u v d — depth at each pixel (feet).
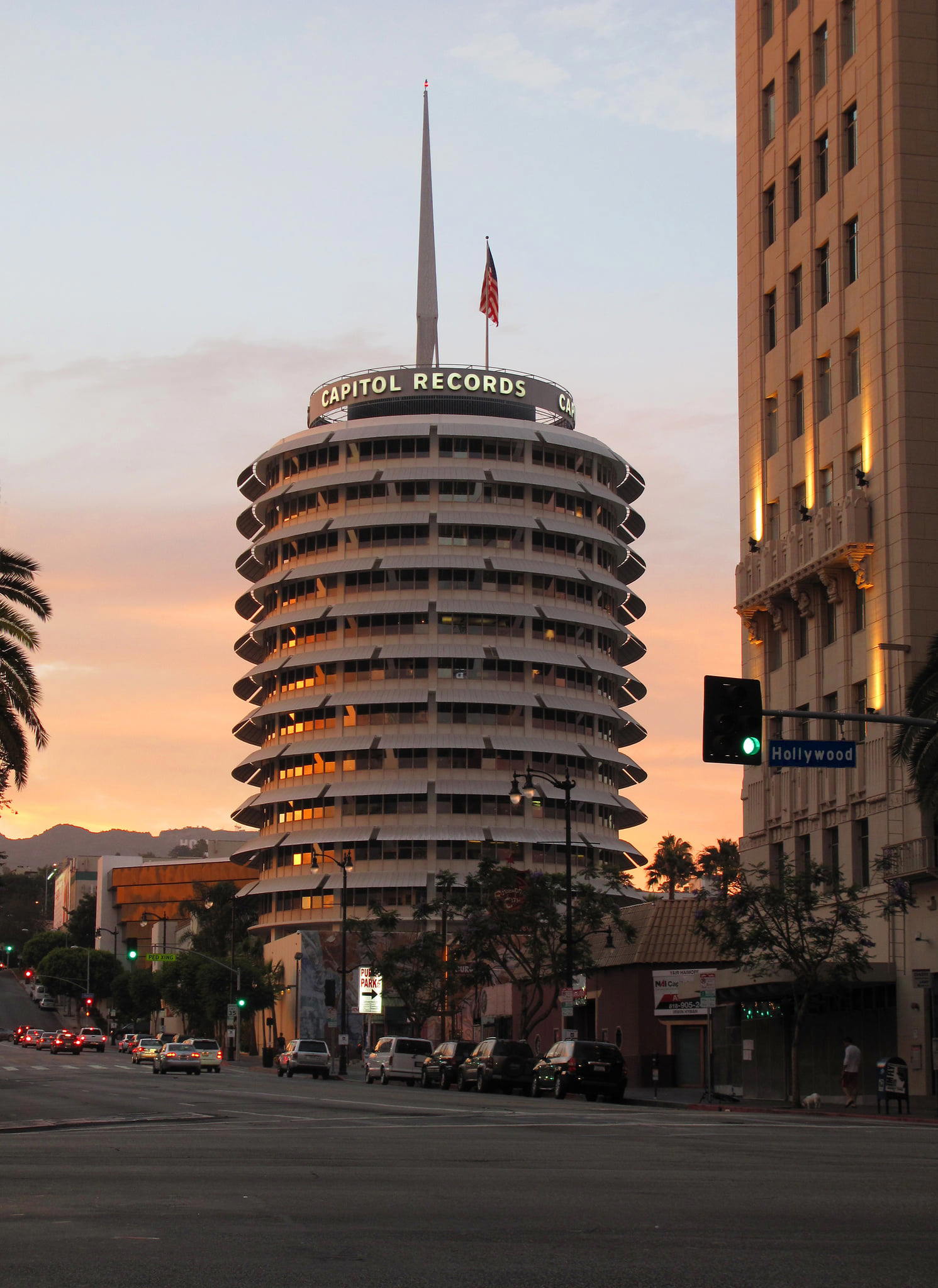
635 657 469.57
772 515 223.71
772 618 217.97
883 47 193.67
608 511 447.42
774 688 216.54
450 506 419.74
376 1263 41.09
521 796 216.74
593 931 249.96
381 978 381.60
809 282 213.25
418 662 415.44
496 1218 51.06
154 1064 310.65
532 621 420.77
